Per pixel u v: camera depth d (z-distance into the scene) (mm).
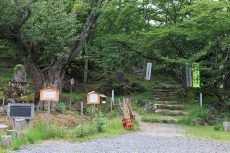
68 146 11594
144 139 13828
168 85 29875
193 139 14227
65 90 28391
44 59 21031
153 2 28422
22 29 19328
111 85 29094
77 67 30422
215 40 21562
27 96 19641
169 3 27828
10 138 10930
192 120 20016
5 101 19250
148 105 23938
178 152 11289
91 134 14109
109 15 28469
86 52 28219
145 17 28938
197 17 20250
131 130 16531
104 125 15273
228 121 18781
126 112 17156
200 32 21172
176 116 22219
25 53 19688
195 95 26516
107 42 27688
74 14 20828
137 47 27531
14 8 18375
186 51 26125
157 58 28141
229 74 25266
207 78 25109
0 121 14945
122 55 28203
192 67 23516
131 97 27797
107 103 24859
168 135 15375
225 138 14586
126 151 11117
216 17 19469
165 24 28438
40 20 19656
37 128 13016
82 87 29031
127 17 28766
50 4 19547
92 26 20641
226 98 24422
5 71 29312
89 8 22562
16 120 12531
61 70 20359
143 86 29562
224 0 20516
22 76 20656
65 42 19953
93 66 32281
